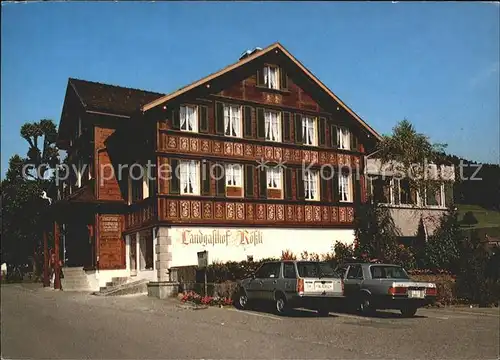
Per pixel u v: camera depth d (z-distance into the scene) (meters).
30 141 28.39
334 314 16.73
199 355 9.87
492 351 10.61
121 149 27.39
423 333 12.78
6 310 17.03
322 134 28.25
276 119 27.05
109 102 28.33
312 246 27.02
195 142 24.41
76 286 27.39
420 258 24.73
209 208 24.33
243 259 24.89
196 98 24.67
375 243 26.89
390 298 15.82
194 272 20.78
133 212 25.88
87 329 12.95
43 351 10.22
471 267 21.61
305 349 10.56
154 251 23.31
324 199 27.78
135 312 16.62
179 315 15.94
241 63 25.81
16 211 29.64
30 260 35.34
